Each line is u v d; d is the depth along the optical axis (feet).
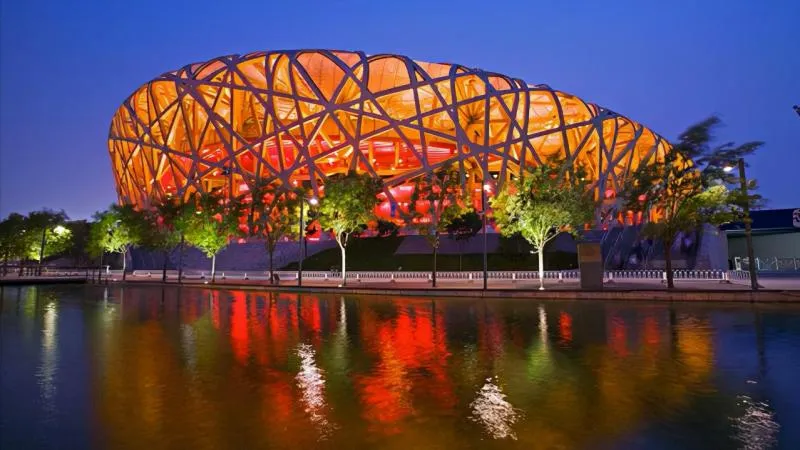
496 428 22.38
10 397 27.71
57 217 243.40
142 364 36.22
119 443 20.80
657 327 52.85
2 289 131.64
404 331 51.98
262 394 28.17
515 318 62.39
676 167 97.86
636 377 31.40
